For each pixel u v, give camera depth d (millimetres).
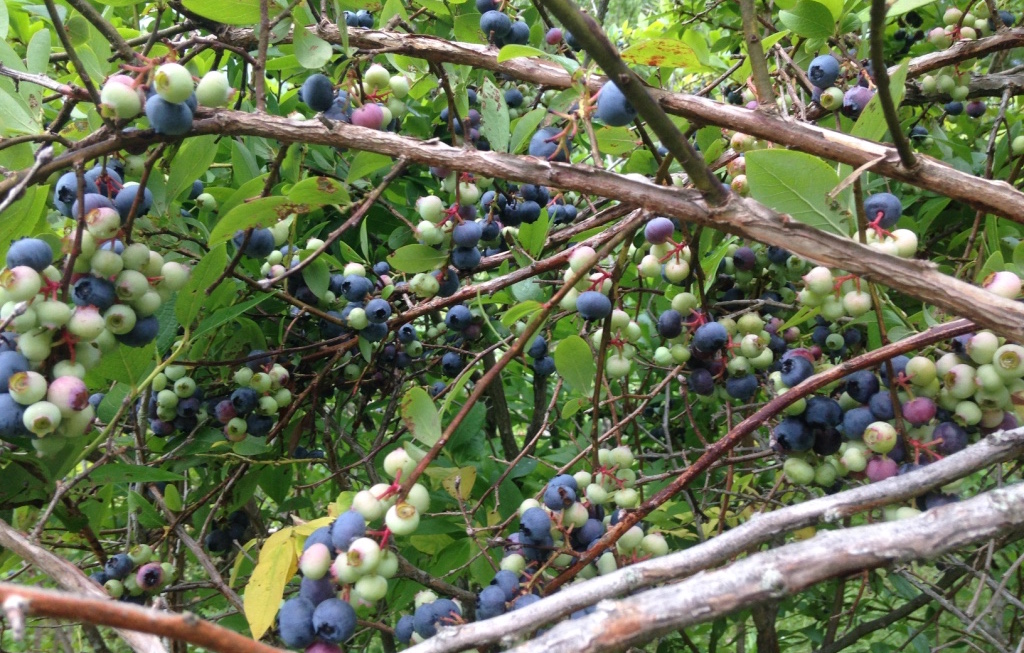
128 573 396
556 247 458
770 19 569
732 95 519
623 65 233
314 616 259
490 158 294
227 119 297
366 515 279
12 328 272
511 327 418
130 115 283
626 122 292
